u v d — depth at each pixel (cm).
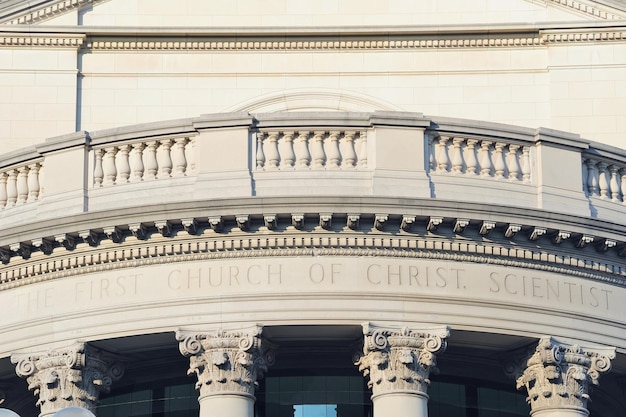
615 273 5472
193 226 5234
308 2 6506
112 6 6519
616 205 5550
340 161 5347
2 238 5397
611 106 6431
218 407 5166
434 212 5206
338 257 5253
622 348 5434
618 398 5775
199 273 5275
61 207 5438
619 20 6462
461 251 5288
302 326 5209
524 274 5344
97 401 5391
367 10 6500
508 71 6456
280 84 6438
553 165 5456
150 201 5359
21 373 5375
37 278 5447
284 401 5512
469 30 6438
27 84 6425
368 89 6431
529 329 5300
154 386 5631
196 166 5372
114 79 6444
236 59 6456
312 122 5341
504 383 5656
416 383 5194
